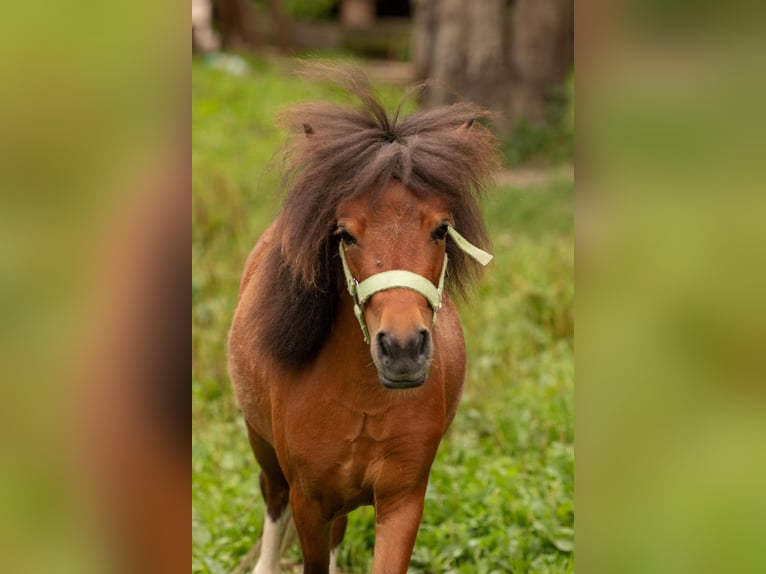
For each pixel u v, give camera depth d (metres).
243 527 7.96
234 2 31.64
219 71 27.05
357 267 5.03
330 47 34.34
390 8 39.38
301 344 5.60
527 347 11.09
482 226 5.46
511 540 7.30
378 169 4.98
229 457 8.90
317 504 5.88
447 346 6.22
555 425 9.17
